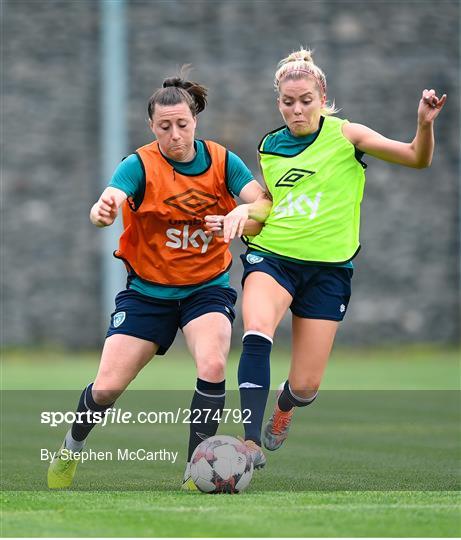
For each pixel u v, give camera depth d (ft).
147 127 242.78
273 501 56.70
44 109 240.94
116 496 59.31
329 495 59.67
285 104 68.85
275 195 69.56
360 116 247.09
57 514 52.03
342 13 246.88
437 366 202.18
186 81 67.46
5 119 239.91
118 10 241.35
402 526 49.24
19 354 237.45
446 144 253.65
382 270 250.16
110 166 242.17
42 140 241.14
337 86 246.06
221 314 66.85
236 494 60.64
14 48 240.12
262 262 68.54
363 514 52.01
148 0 242.99
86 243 243.19
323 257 68.49
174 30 243.40
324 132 69.56
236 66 244.01
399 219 250.98
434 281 253.03
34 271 241.14
